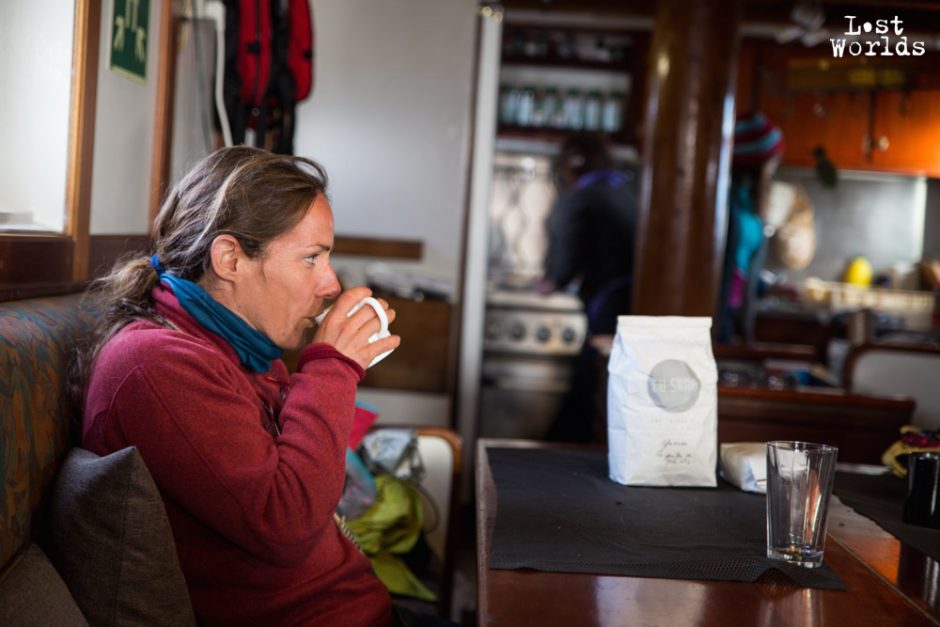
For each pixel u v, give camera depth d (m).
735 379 2.91
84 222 1.80
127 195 2.11
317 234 1.42
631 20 5.26
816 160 5.52
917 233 6.05
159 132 2.28
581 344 4.85
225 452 1.24
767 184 4.69
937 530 1.43
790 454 1.22
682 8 3.36
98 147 1.90
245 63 2.46
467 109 4.20
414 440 2.26
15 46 1.68
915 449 1.75
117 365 1.28
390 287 4.06
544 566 1.18
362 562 1.51
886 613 1.08
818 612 1.07
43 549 1.19
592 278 4.73
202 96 2.71
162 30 2.27
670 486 1.59
